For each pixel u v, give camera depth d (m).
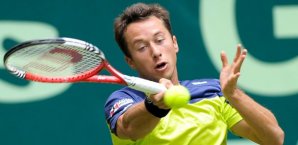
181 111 11.80
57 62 10.46
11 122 17.78
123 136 10.68
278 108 18.47
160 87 9.79
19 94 17.88
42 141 17.80
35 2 18.11
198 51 18.42
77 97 17.97
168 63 11.55
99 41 18.16
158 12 11.89
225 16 18.61
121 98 11.47
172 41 12.05
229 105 12.27
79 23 18.16
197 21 18.52
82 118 17.94
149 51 11.57
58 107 17.91
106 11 18.25
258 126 11.01
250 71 18.52
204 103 12.04
